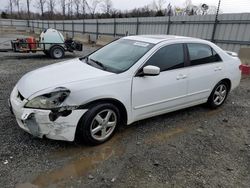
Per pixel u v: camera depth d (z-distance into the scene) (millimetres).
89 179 2777
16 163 2967
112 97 3369
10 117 4156
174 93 4148
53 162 3041
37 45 12383
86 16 50719
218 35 12328
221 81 5062
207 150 3564
